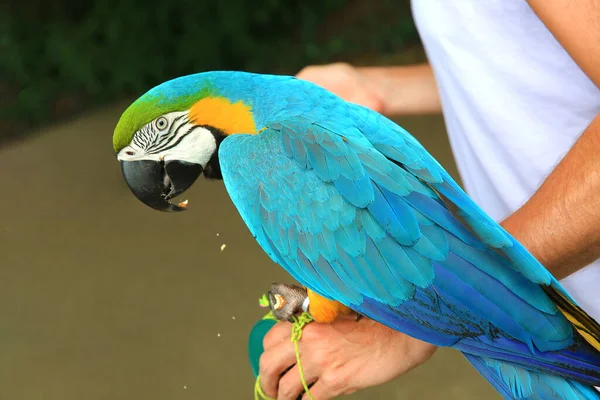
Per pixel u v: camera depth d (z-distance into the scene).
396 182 1.26
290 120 1.40
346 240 1.29
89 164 5.29
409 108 1.96
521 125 1.55
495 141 1.63
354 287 1.30
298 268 1.37
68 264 3.98
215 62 6.89
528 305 1.15
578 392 1.14
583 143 1.15
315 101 1.43
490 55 1.52
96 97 6.51
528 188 1.63
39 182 5.03
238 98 1.50
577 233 1.15
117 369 3.16
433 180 1.26
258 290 3.63
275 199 1.36
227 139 1.48
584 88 1.47
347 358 1.38
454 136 1.83
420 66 1.98
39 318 3.54
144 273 3.85
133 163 1.60
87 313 3.56
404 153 1.31
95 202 4.70
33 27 6.82
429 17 1.60
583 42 1.11
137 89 6.66
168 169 1.59
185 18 6.86
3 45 6.59
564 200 1.15
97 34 6.77
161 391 3.01
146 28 6.78
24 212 4.61
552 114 1.52
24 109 6.20
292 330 1.43
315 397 1.42
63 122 6.17
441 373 3.07
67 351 3.30
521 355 1.16
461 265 1.18
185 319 3.46
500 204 1.76
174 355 3.23
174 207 1.68
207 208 4.50
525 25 1.46
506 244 1.14
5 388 3.08
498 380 1.20
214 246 4.07
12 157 5.51
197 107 1.53
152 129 1.56
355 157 1.29
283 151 1.37
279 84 1.49
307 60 6.89
